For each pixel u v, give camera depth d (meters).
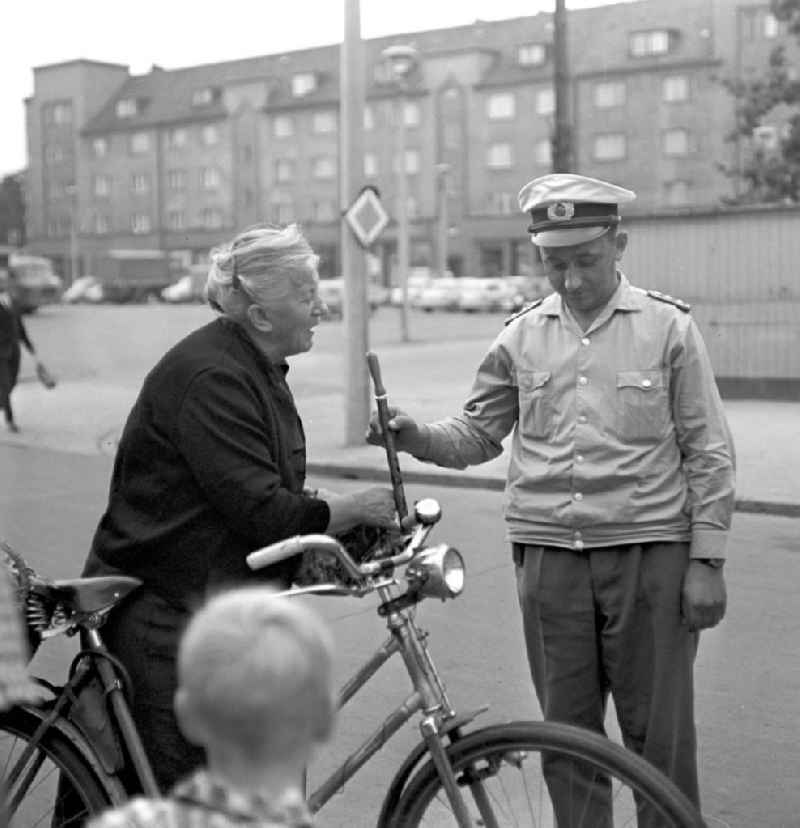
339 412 16.97
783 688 5.66
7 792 3.14
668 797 2.71
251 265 3.12
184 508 3.09
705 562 3.27
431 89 71.44
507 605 7.19
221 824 1.66
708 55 61.94
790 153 29.09
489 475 11.62
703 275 17.48
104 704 3.11
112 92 88.44
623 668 3.33
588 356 3.34
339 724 5.19
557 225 3.27
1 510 10.61
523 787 2.88
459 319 45.12
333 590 2.91
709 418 3.29
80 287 68.25
